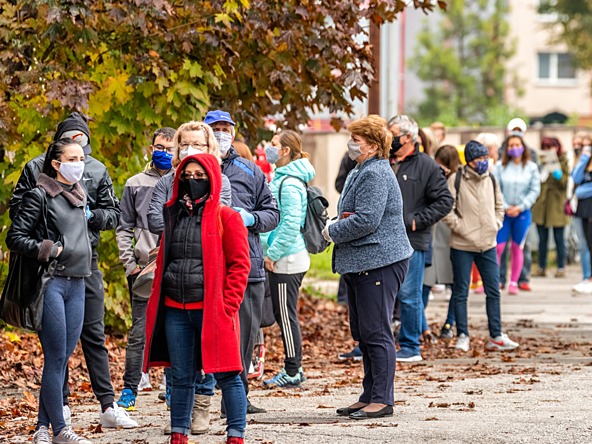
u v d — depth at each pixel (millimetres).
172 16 25719
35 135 25984
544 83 143375
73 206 16109
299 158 21312
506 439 15961
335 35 27344
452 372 23656
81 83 24281
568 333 30547
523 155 37094
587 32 114938
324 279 42188
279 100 29281
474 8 115750
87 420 18641
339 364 25422
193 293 14852
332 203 54781
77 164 16094
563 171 45531
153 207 17641
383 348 18047
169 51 26062
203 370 15180
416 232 25016
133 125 26406
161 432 17234
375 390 18125
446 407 19078
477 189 27312
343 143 55406
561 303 37594
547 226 46406
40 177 16078
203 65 26797
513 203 37438
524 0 141875
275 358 25906
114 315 26625
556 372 23344
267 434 16656
